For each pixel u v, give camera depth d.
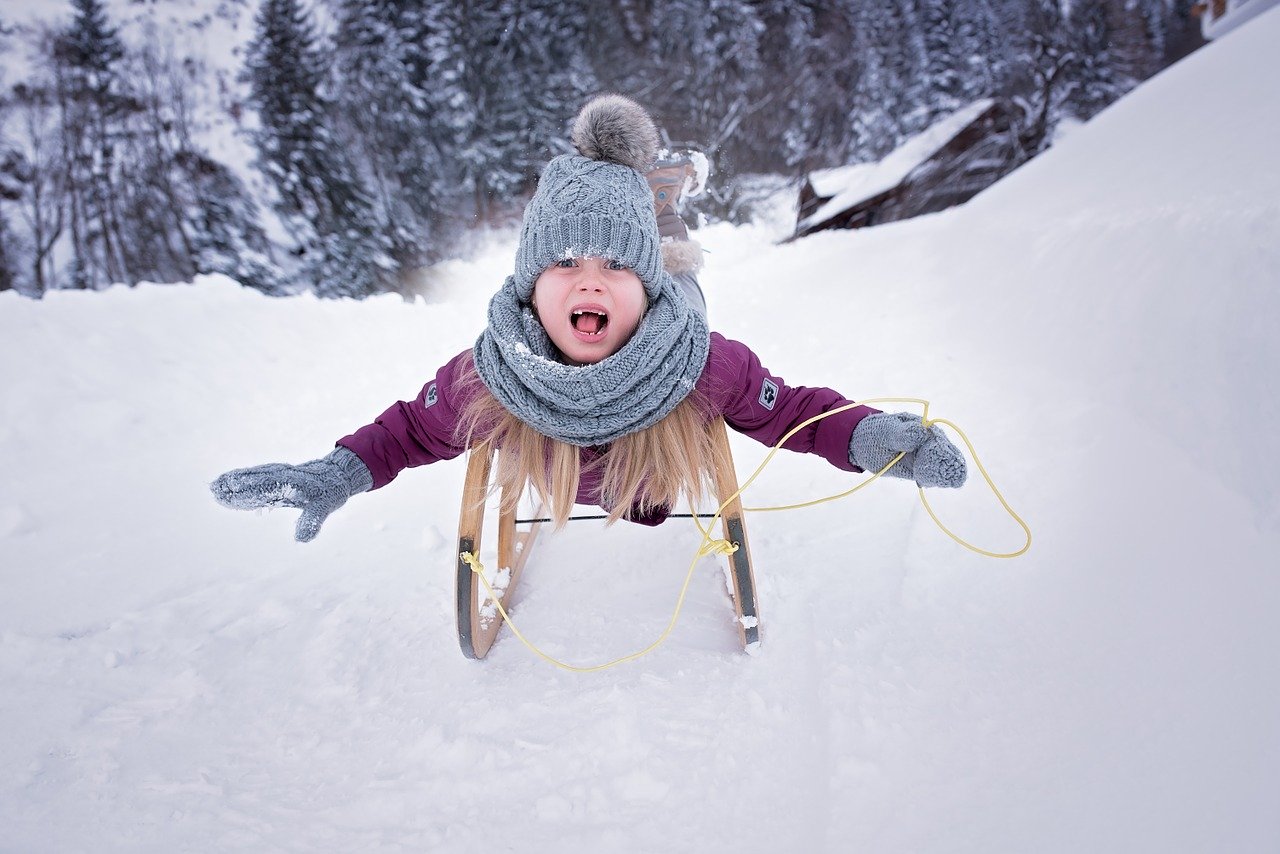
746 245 10.90
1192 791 1.22
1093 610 1.69
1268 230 2.35
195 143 31.23
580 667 1.76
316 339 5.13
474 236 31.70
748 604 1.72
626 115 1.74
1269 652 1.44
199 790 1.46
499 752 1.50
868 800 1.32
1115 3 32.44
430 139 32.44
